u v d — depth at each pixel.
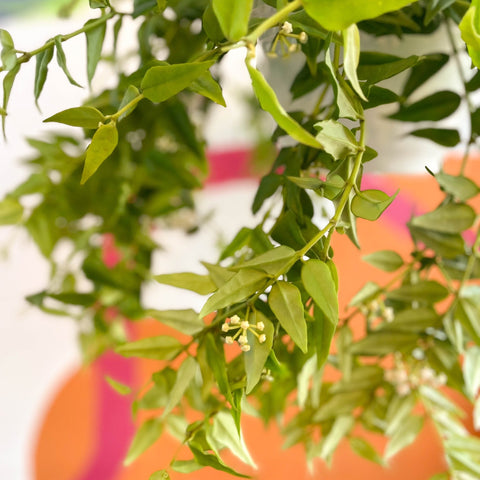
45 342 1.30
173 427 0.53
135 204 0.78
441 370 0.55
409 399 0.57
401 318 0.54
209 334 0.47
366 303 0.55
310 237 0.46
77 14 0.65
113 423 1.23
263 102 0.37
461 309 0.52
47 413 1.25
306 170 0.50
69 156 0.71
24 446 1.22
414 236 0.52
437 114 0.51
